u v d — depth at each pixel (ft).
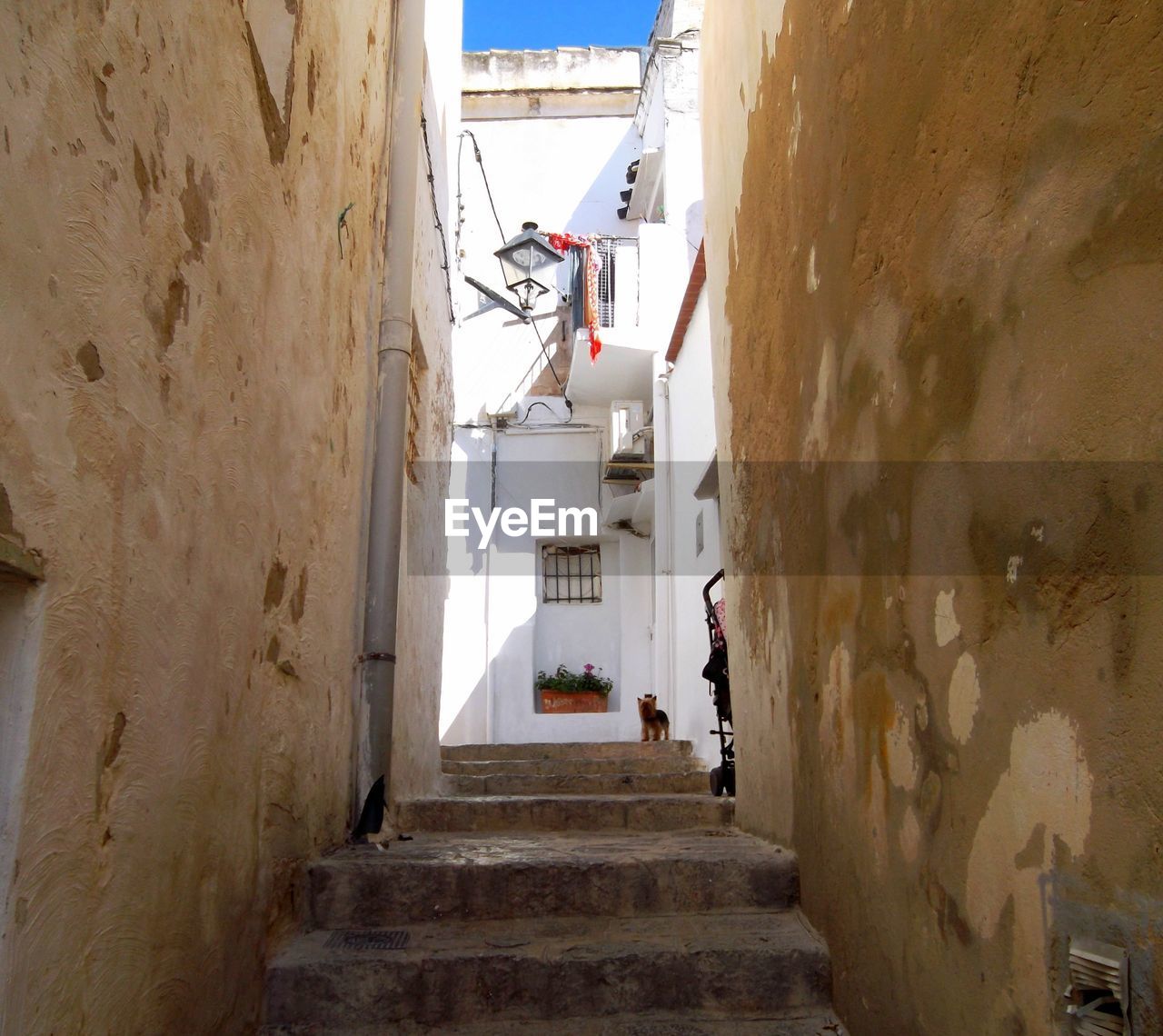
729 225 15.21
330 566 11.70
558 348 43.37
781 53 11.44
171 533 6.66
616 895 10.43
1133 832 4.32
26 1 4.76
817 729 9.68
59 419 5.10
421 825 14.48
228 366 7.87
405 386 14.56
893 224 7.48
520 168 46.52
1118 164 4.51
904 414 7.16
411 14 16.01
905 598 7.11
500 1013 8.99
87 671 5.45
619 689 40.83
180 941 6.84
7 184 4.58
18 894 4.78
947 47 6.48
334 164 11.88
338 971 8.95
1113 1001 4.45
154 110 6.35
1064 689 4.90
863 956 8.13
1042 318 5.16
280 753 9.50
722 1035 8.71
